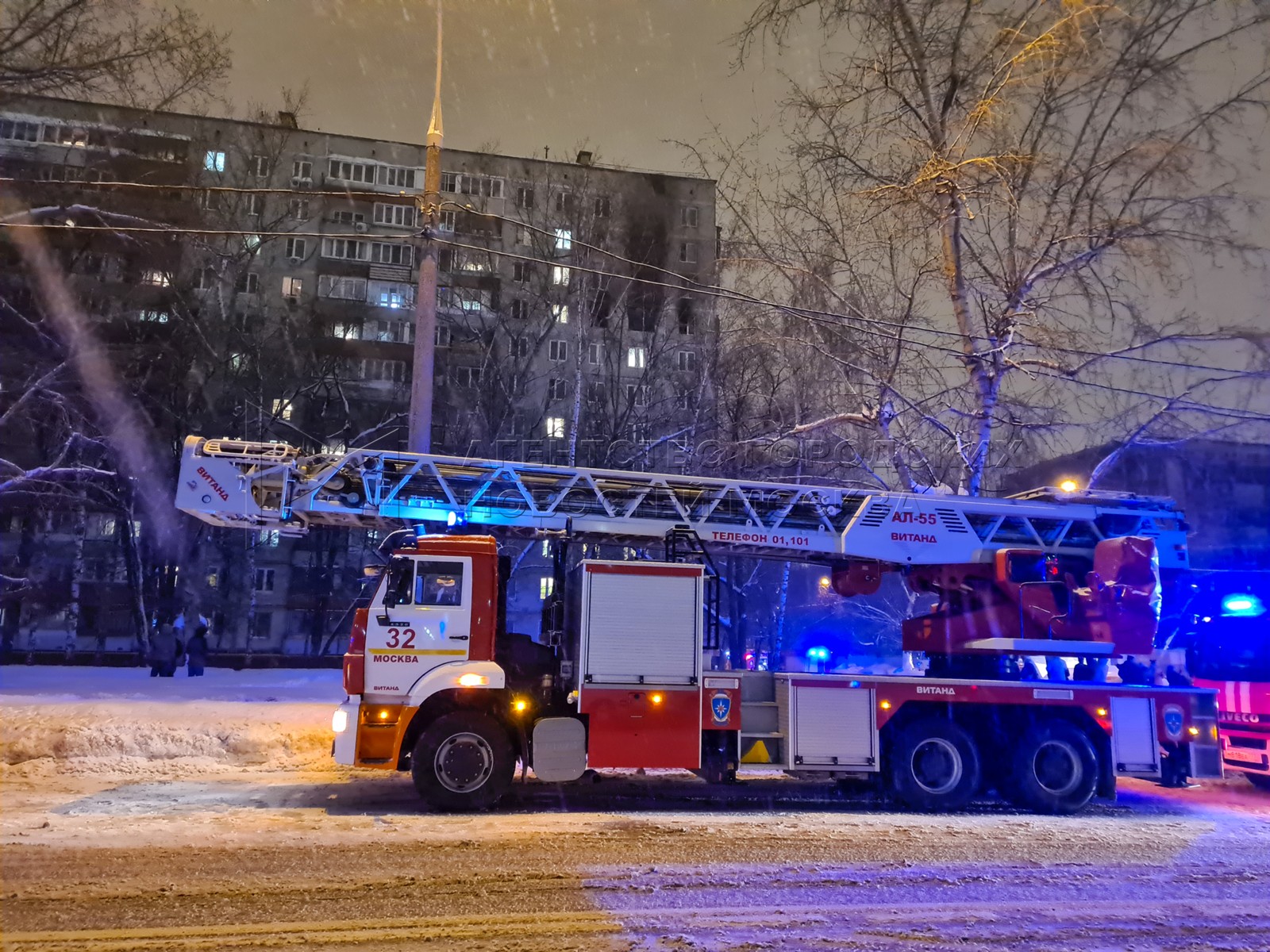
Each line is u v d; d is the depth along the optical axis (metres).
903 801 9.73
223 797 9.14
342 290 46.50
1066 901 6.04
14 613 40.06
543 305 35.91
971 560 11.47
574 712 9.43
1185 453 23.81
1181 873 6.93
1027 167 16.94
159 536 36.06
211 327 37.53
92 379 32.66
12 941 4.73
